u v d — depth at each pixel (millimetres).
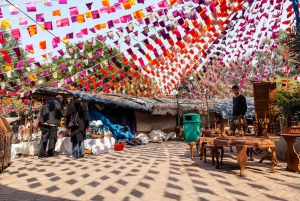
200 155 6512
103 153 8688
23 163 6605
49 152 7734
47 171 5398
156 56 7109
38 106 13484
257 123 5707
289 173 4637
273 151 4711
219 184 3904
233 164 5691
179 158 6781
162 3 4777
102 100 11523
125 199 3262
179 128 14547
